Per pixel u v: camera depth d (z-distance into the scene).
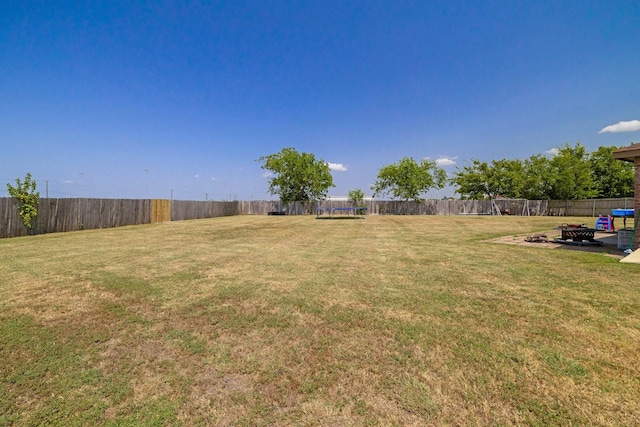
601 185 27.05
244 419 1.54
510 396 1.67
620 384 1.76
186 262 5.33
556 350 2.16
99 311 3.00
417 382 1.82
